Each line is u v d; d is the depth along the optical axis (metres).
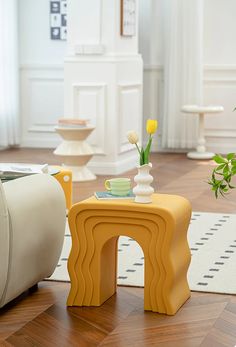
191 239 4.66
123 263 4.11
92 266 3.40
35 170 4.43
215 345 2.95
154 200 3.43
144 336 3.04
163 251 3.27
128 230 3.33
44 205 3.51
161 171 7.43
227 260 4.18
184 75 8.58
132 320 3.24
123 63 7.31
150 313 3.33
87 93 7.21
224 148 8.78
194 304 3.46
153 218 3.26
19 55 9.12
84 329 3.12
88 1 7.12
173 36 8.54
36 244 3.44
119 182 3.41
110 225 3.35
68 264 3.41
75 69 7.21
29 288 3.66
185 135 8.68
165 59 8.63
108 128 7.20
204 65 8.72
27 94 9.17
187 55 8.55
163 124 8.76
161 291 3.31
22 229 3.30
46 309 3.38
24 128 9.26
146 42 8.80
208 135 8.80
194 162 8.09
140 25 8.80
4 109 8.84
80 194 6.14
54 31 8.96
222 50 8.69
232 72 8.67
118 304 3.45
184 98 8.62
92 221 3.36
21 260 3.32
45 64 9.03
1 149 9.07
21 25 9.06
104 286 3.48
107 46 7.13
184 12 8.48
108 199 3.38
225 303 3.47
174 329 3.12
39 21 9.01
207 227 5.00
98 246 3.38
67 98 7.26
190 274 3.92
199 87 8.59
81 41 7.19
